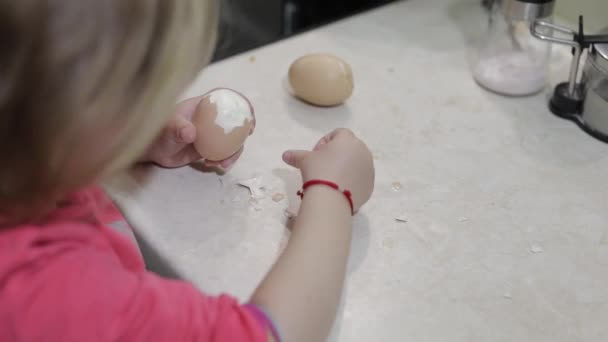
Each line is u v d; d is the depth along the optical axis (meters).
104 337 0.36
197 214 0.56
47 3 0.30
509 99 0.73
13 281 0.36
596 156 0.65
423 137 0.67
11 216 0.37
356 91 0.74
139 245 0.55
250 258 0.53
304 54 0.79
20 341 0.36
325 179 0.52
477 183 0.61
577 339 0.48
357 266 0.52
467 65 0.79
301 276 0.45
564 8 0.87
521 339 0.48
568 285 0.52
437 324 0.48
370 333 0.48
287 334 0.43
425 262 0.53
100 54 0.32
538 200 0.60
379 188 0.60
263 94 0.72
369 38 0.83
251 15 1.02
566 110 0.70
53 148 0.33
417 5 0.90
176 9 0.35
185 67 0.37
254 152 0.64
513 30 0.76
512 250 0.55
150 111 0.35
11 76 0.31
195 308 0.40
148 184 0.59
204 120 0.58
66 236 0.39
